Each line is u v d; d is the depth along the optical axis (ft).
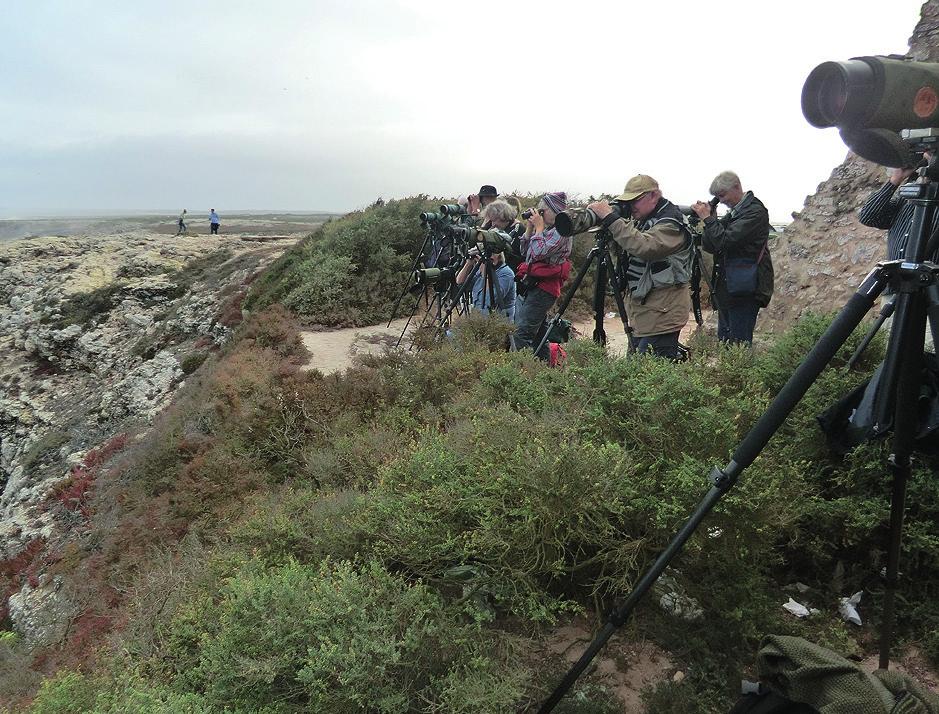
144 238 98.53
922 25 27.73
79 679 9.12
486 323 22.57
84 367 65.16
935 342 5.75
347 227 45.83
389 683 7.16
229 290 58.03
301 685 7.44
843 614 9.17
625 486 8.47
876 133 5.41
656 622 8.64
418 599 7.94
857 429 7.71
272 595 8.04
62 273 81.00
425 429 13.78
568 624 8.95
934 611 8.75
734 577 8.64
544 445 8.85
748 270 16.21
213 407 24.89
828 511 9.66
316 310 36.83
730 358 12.82
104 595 17.20
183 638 9.45
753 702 6.07
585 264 15.53
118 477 30.48
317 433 17.81
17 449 58.34
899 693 5.11
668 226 13.21
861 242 26.27
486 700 6.86
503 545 8.30
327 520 10.21
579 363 13.67
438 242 30.60
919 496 9.36
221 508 16.83
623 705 7.50
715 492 6.40
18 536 33.99
